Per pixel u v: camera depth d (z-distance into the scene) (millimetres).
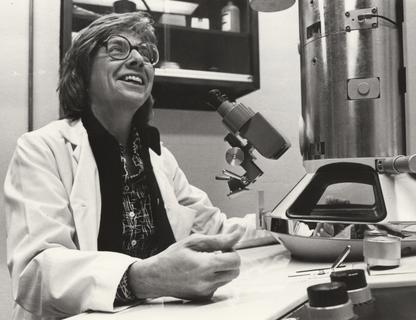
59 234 906
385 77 1008
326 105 1043
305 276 804
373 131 989
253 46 1732
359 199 1132
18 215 952
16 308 1093
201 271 638
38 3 1694
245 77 1711
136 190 1270
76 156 1144
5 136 1628
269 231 1079
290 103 2074
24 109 1655
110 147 1192
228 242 715
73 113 1281
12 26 1653
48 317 853
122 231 1151
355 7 1014
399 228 871
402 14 1056
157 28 1698
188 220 1379
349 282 608
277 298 634
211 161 1919
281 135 1104
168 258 660
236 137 1194
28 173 1027
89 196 1094
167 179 1407
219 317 548
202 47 1752
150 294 676
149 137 1429
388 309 657
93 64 1249
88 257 747
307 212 1044
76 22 1574
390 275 729
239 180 1222
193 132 1906
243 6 1787
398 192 942
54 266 753
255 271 885
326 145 1042
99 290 667
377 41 1004
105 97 1255
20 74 1655
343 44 1019
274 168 2027
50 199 998
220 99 1155
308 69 1107
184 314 579
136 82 1240
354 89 1000
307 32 1118
